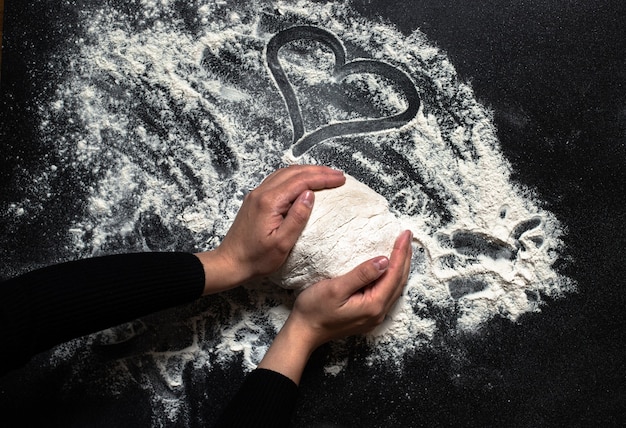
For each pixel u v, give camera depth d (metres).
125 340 0.84
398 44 0.88
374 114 0.87
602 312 0.84
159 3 0.89
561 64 0.87
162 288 0.69
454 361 0.84
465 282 0.85
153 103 0.87
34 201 0.86
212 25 0.89
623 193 0.85
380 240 0.78
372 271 0.72
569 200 0.85
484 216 0.85
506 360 0.83
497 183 0.85
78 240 0.85
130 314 0.67
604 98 0.86
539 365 0.83
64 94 0.87
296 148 0.87
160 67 0.88
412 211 0.85
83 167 0.86
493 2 0.88
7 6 0.89
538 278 0.84
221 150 0.87
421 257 0.85
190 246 0.85
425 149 0.86
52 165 0.86
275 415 0.68
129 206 0.86
